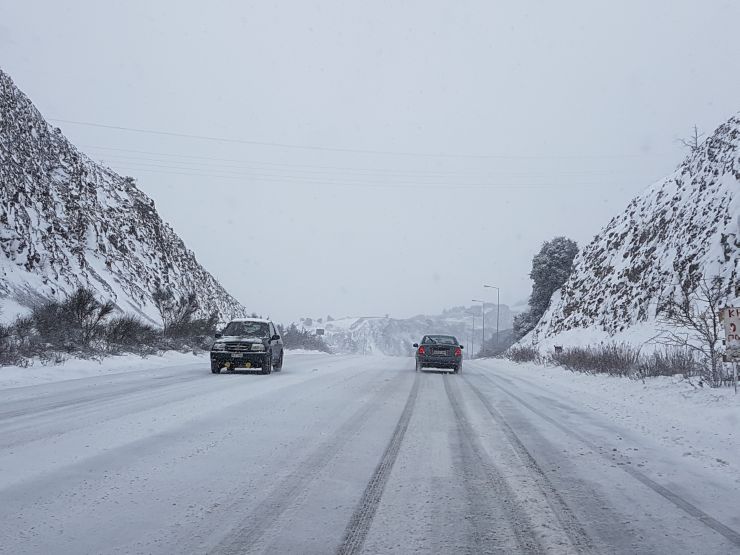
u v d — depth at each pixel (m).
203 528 5.16
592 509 5.92
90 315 27.78
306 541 4.93
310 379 19.34
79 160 48.97
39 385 16.17
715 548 4.93
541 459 8.10
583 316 45.31
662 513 5.83
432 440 9.30
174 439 8.79
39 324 24.72
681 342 18.11
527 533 5.21
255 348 21.03
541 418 11.84
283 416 11.17
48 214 38.81
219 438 8.93
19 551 4.58
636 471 7.50
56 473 6.79
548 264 65.62
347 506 5.88
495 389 17.83
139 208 55.16
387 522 5.43
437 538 5.05
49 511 5.51
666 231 39.22
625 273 41.91
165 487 6.34
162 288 48.22
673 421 11.32
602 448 8.89
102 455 7.70
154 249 52.31
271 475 6.93
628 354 21.69
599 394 16.39
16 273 31.92
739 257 29.03
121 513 5.50
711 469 7.64
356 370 24.94
